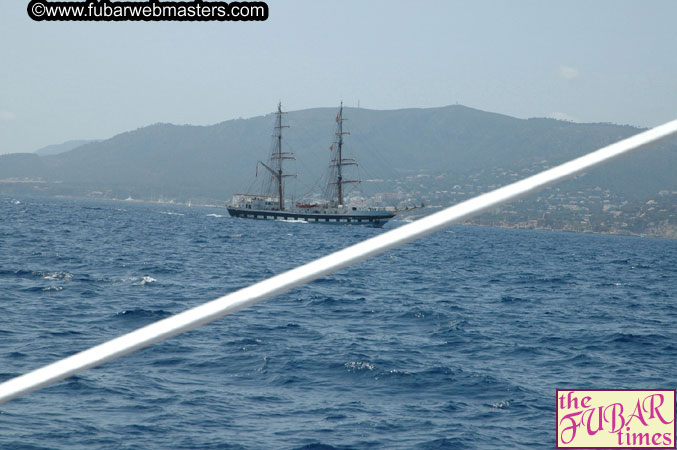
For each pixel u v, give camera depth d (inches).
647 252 6343.5
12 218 5246.1
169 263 2358.5
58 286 1558.8
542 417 669.3
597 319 1395.2
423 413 668.7
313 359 876.0
